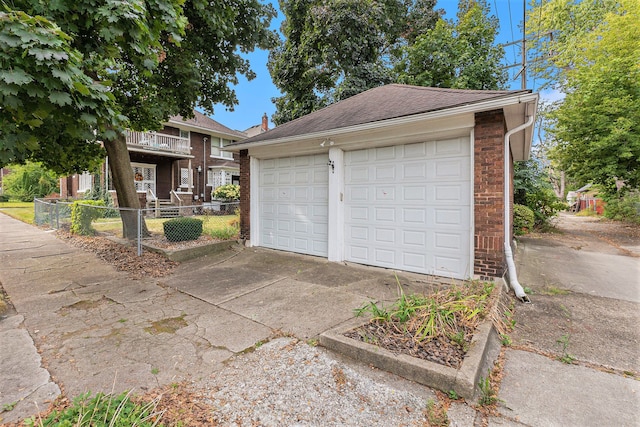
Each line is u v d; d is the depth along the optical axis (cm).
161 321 362
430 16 1560
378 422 200
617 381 244
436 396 224
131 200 805
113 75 653
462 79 1188
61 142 469
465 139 492
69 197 1753
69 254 729
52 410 208
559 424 198
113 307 408
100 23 337
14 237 959
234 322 357
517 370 261
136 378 248
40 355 284
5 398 221
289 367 263
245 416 205
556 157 1454
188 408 212
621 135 1098
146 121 798
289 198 740
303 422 200
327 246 671
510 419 203
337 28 1280
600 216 1819
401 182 560
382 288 468
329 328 335
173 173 1800
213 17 625
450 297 353
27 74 247
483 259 462
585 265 634
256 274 560
